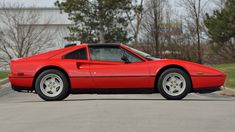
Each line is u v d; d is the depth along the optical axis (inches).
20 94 705.6
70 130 303.1
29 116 369.1
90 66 487.5
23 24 2059.5
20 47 1996.8
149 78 482.6
